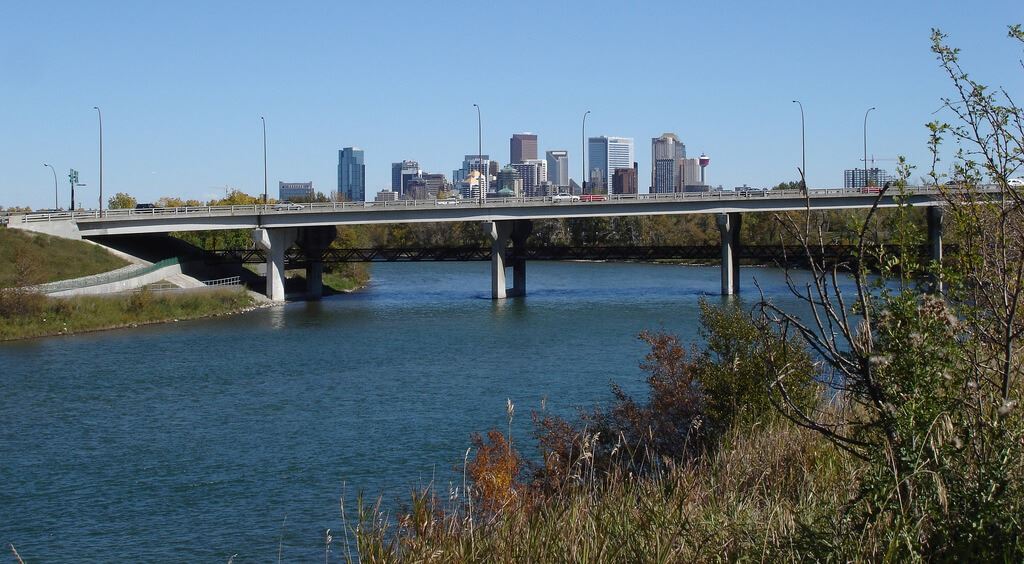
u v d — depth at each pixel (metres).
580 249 108.88
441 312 88.56
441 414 41.22
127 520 28.17
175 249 111.69
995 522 8.93
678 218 196.88
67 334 72.56
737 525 11.16
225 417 42.25
